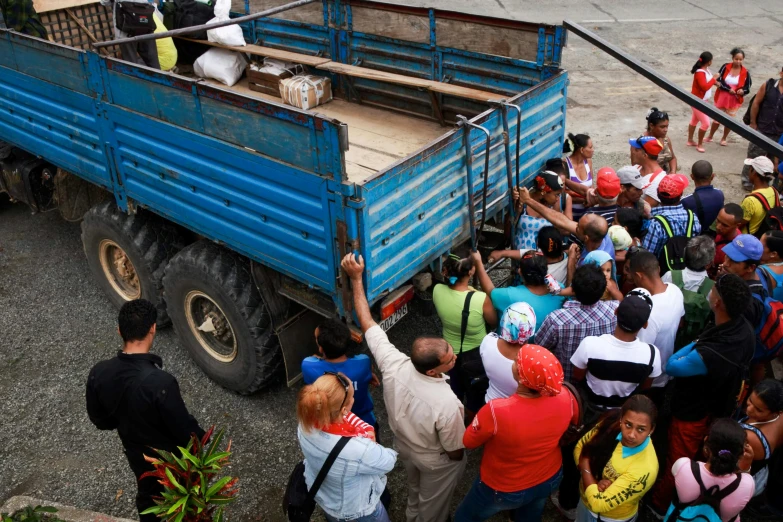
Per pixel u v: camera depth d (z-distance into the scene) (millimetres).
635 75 11953
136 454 3531
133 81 4469
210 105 4031
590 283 3709
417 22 5832
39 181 6324
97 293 6273
